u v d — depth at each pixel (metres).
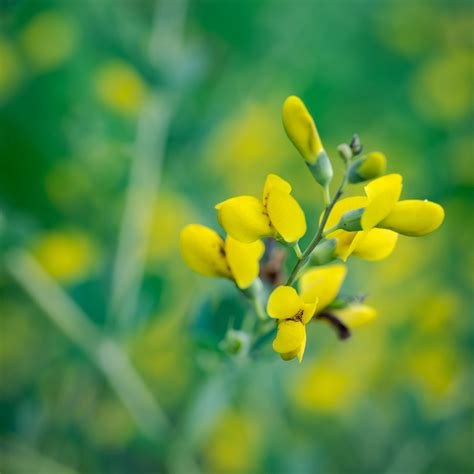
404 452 0.35
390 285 0.38
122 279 0.31
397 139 0.46
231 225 0.23
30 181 0.34
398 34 0.49
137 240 0.32
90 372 0.34
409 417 0.36
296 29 0.42
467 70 0.47
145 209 0.33
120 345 0.31
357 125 0.44
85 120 0.35
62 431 0.35
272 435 0.35
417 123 0.46
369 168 0.22
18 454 0.32
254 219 0.23
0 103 0.34
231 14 0.39
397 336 0.37
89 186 0.35
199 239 0.24
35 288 0.31
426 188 0.43
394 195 0.22
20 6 0.37
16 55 0.36
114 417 0.36
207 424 0.30
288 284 0.23
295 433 0.36
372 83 0.47
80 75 0.35
